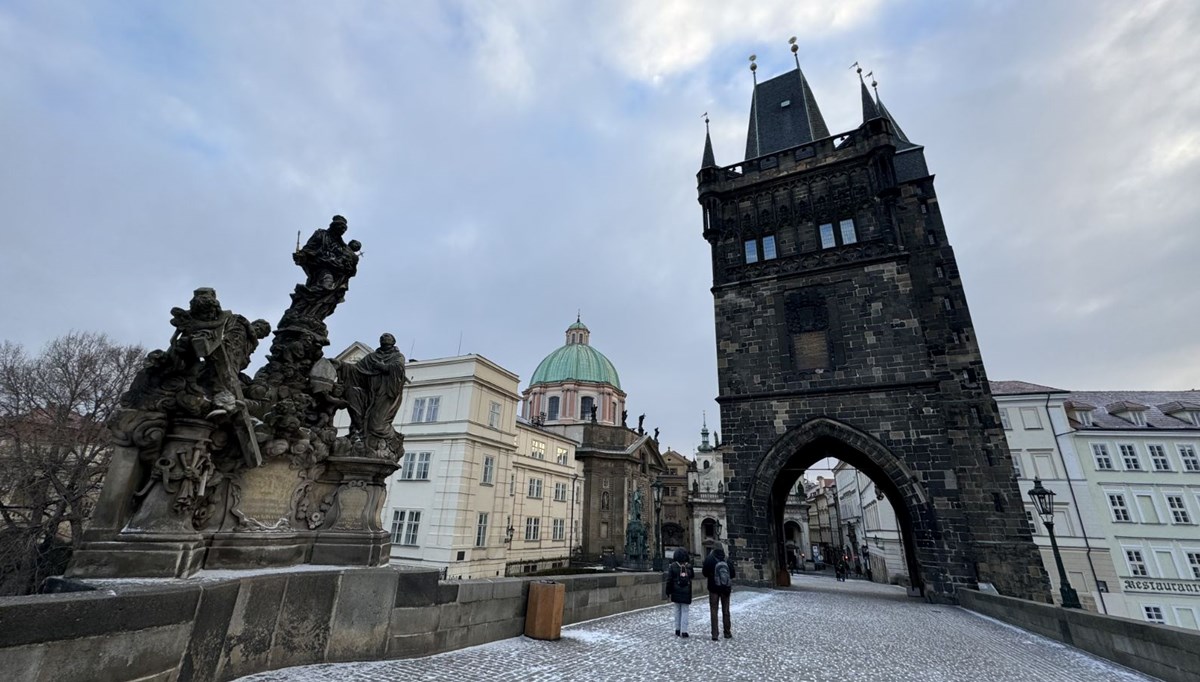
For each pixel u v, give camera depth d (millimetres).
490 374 42531
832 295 30703
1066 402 48844
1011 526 25797
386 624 8195
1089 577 41500
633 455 70688
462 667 8172
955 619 18859
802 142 38469
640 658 9859
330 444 9625
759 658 10547
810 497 122750
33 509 29844
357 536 9211
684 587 12539
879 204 31312
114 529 6539
